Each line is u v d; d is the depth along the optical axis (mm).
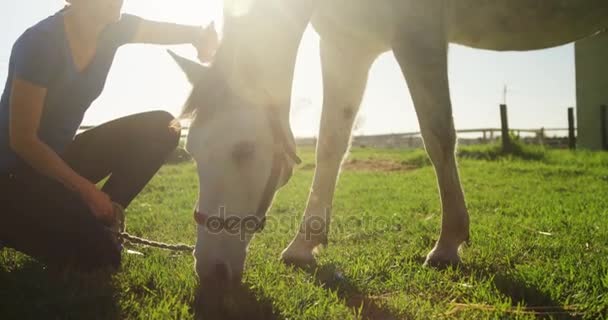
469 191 6672
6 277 2531
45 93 2348
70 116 2627
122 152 2973
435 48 2943
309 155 14188
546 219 4371
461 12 3221
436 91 2939
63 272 2615
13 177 2551
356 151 16281
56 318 2102
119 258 2742
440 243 3047
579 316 2240
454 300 2453
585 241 3607
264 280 2590
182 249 2857
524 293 2488
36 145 2324
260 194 2143
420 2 2916
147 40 2982
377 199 6082
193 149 2086
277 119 2207
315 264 3066
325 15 3137
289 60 2492
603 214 4590
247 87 2158
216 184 2043
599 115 17797
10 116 2311
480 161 11273
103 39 2664
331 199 3314
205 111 2070
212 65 2180
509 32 3418
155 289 2463
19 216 2578
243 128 2074
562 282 2648
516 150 12383
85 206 2625
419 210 5234
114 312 2148
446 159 2986
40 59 2303
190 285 2453
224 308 2166
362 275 2797
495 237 3703
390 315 2271
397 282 2686
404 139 25766
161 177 8719
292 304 2299
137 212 5051
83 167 2932
